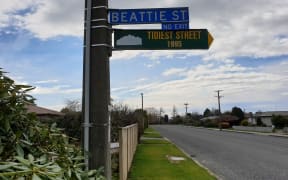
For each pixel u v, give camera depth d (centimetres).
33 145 243
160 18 425
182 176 933
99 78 397
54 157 242
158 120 11350
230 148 2075
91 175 265
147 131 4562
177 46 421
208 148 2067
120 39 420
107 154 390
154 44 422
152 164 1169
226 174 1082
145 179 872
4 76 229
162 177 905
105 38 405
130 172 980
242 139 3038
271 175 1071
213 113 10750
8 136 221
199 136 3538
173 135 3697
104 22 406
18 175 174
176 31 423
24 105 244
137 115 2425
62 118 1316
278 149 2023
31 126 248
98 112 392
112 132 1196
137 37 421
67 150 265
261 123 7169
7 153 217
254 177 1030
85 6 412
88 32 405
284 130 4856
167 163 1205
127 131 920
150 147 1953
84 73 402
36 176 177
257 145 2336
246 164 1333
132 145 1280
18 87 230
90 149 387
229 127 6788
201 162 1383
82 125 396
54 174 187
